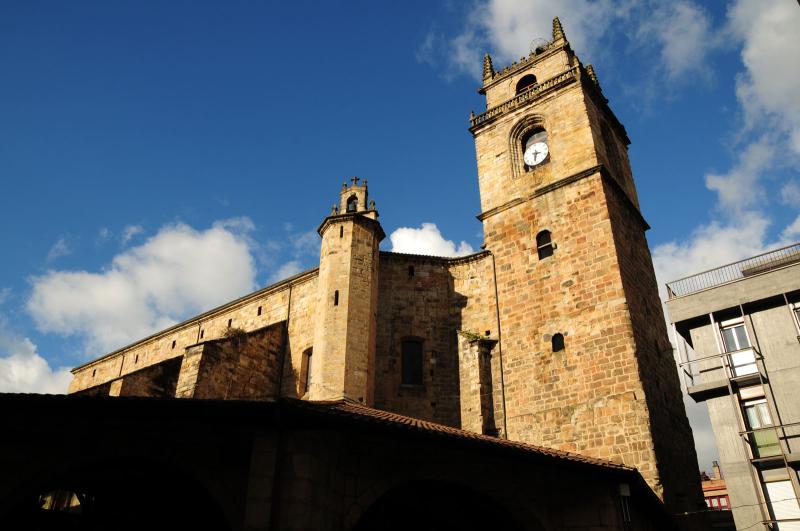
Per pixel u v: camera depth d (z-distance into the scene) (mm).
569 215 34031
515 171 38688
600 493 19094
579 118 36688
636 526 21438
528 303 33344
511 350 32656
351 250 33781
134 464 16578
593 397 28594
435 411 32781
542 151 38000
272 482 13234
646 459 25859
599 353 29344
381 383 33000
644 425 26562
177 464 14062
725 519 27750
